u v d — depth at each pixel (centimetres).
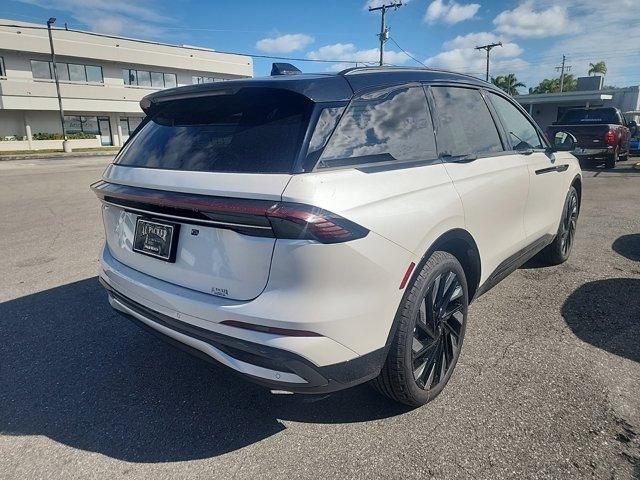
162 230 226
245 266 195
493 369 287
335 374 201
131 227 249
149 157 244
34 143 3350
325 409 257
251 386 282
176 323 221
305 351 191
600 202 816
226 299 203
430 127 262
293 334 190
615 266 466
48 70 3516
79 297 425
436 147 262
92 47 3575
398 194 218
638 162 1480
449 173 258
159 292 225
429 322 243
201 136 229
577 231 610
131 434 241
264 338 192
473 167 280
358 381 211
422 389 245
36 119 3528
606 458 212
